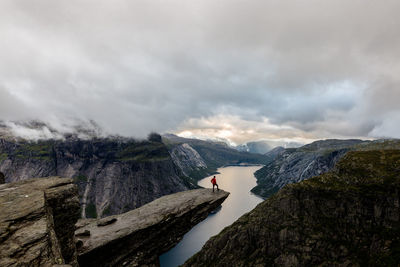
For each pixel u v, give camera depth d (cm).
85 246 2572
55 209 2059
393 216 11156
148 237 3044
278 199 16475
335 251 11475
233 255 14225
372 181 13188
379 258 10000
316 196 14775
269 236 14025
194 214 3475
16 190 2075
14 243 1266
